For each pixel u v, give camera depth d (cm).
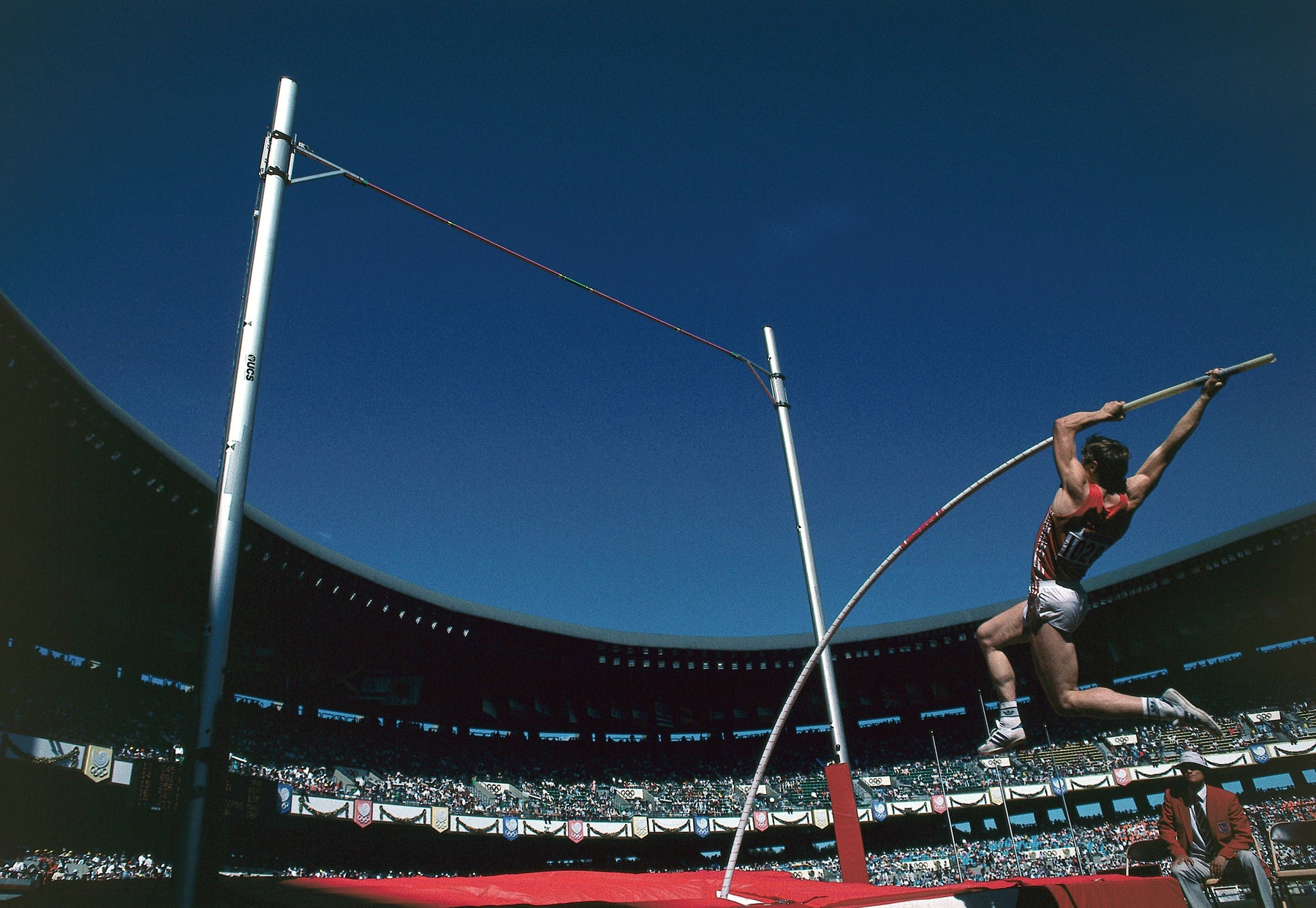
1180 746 4575
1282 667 4859
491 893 574
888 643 5353
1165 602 4981
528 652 4834
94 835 2575
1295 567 4544
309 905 504
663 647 5066
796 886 713
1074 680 413
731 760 5631
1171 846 691
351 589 3800
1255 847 658
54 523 2906
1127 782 4312
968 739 5441
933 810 4484
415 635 4319
